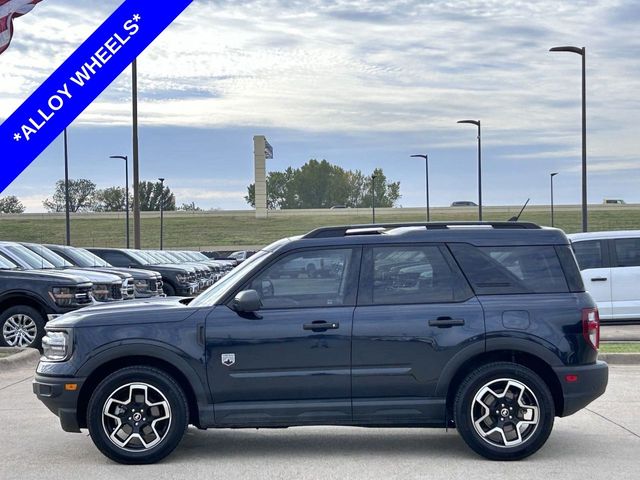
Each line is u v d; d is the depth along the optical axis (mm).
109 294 15148
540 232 6863
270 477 6211
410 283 6719
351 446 7254
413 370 6562
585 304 6688
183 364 6516
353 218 93875
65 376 6535
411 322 6574
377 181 156000
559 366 6570
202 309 6656
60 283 13766
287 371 6543
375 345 6555
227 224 92812
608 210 92000
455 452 6992
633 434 7590
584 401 6625
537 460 6668
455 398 6598
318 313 6590
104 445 6535
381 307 6633
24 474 6352
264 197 96500
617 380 10398
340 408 6559
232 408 6543
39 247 17922
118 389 6523
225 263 38375
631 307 15633
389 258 6754
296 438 7586
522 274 6750
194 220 95250
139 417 6574
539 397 6535
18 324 13711
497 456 6586
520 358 6789
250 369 6535
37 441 7504
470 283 6707
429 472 6328
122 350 6520
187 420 6578
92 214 93375
